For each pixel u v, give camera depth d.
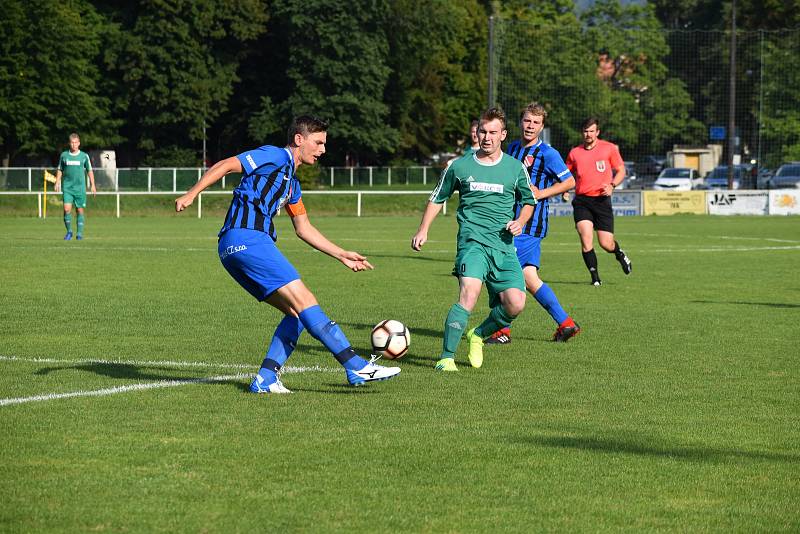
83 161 59.97
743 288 37.06
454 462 13.65
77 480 12.66
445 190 21.48
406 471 13.20
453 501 12.02
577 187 38.34
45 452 13.92
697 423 16.09
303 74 166.62
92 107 155.38
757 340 24.88
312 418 16.08
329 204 108.31
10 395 17.66
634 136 166.62
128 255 48.78
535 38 150.88
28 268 41.72
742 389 18.88
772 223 85.44
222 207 106.44
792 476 13.20
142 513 11.47
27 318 27.50
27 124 150.50
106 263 44.41
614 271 44.12
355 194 109.19
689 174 143.00
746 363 21.66
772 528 11.25
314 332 17.62
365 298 32.94
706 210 101.94
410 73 176.38
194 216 101.94
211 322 26.91
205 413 16.36
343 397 17.77
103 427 15.37
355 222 88.19
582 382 19.47
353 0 162.00
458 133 195.38
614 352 23.08
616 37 169.50
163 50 160.12
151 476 12.87
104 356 21.72
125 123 168.38
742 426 15.91
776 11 179.12
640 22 176.75
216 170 17.05
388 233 71.25
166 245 55.97
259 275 17.38
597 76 159.00
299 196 18.00
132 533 10.85
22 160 170.88
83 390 18.12
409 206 108.94
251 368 20.44
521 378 19.84
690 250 56.38
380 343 20.92
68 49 151.50
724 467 13.58
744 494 12.44
